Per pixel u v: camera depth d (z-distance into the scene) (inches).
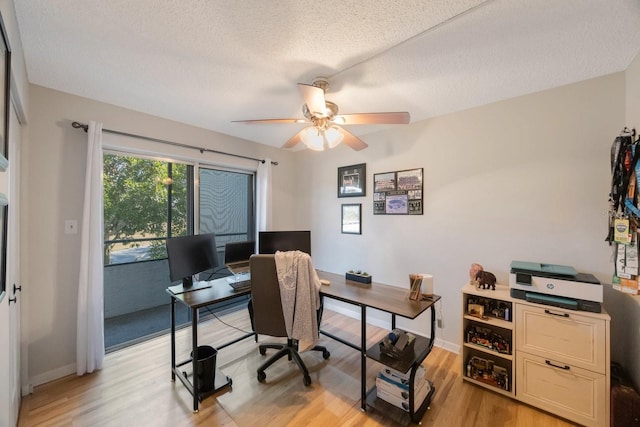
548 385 68.2
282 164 154.0
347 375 85.0
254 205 146.9
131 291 111.7
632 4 47.6
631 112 66.7
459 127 97.7
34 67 70.2
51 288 80.8
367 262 125.8
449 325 100.3
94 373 84.0
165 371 85.4
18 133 70.3
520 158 85.3
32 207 77.9
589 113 74.7
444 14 50.8
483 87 80.1
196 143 116.3
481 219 92.9
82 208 86.8
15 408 63.2
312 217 150.5
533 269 72.0
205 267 93.4
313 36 57.4
